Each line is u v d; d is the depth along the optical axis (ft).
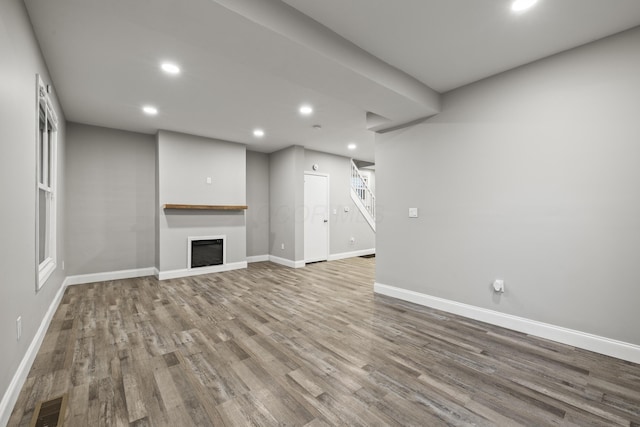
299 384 6.24
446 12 6.57
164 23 5.86
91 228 14.92
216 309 11.01
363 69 8.08
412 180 11.92
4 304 5.03
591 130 7.72
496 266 9.50
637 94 7.08
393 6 6.38
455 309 10.54
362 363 7.12
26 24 6.35
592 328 7.74
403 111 10.77
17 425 5.03
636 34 7.07
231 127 15.34
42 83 7.86
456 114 10.50
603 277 7.58
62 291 12.58
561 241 8.22
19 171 5.95
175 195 16.20
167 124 14.80
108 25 6.94
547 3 6.22
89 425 5.02
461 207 10.38
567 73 8.09
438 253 11.07
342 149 21.08
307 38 6.74
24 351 6.37
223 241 18.08
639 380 6.42
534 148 8.68
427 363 7.13
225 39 6.44
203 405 5.55
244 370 6.78
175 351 7.68
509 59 8.60
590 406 5.58
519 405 5.59
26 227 6.48
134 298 12.33
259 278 16.26
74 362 7.09
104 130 15.28
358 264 20.80
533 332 8.71
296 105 12.18
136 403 5.60
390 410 5.43
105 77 9.61
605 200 7.53
